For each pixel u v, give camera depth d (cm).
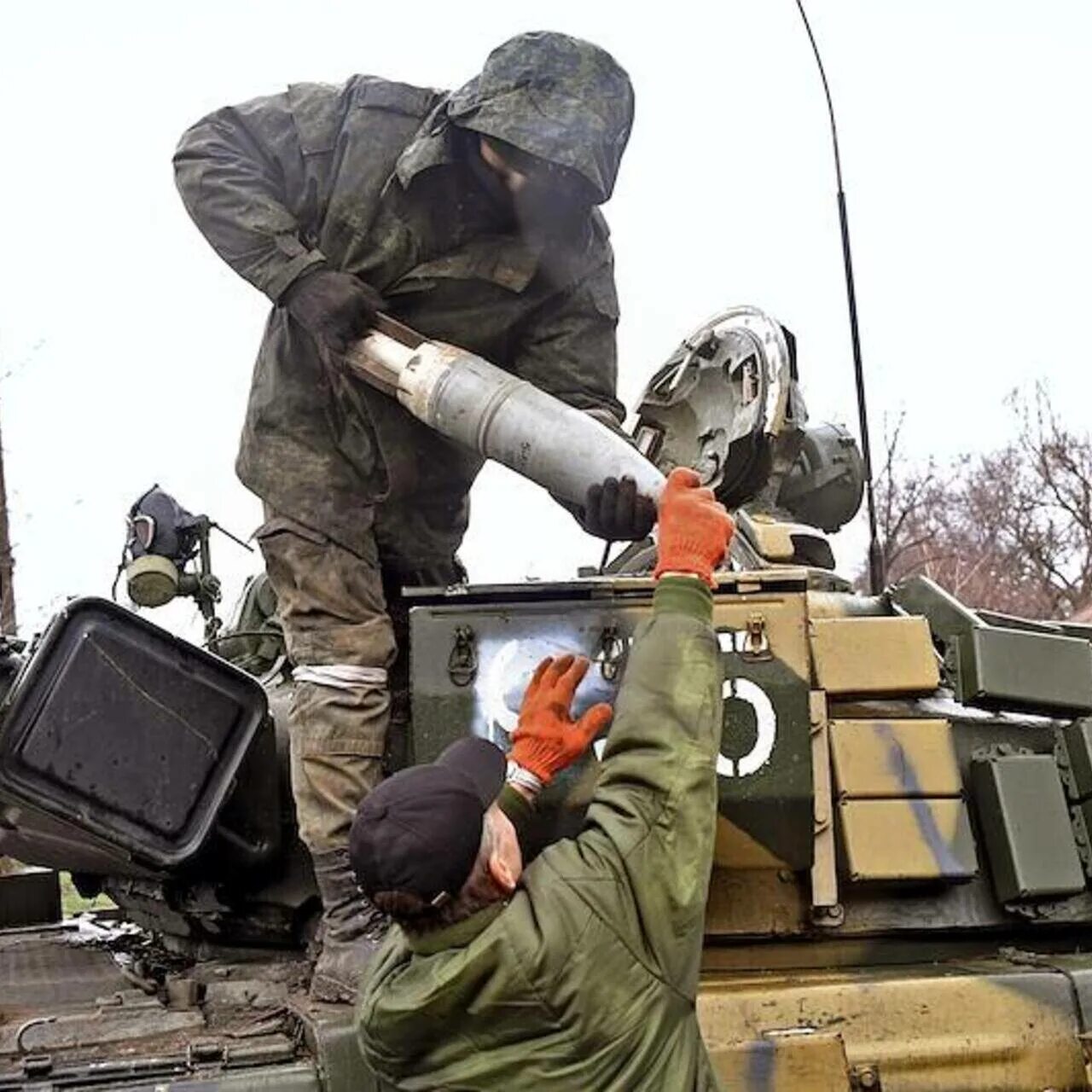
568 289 584
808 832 521
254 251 539
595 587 523
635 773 375
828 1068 473
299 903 620
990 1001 505
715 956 554
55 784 555
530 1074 354
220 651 808
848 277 880
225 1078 456
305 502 560
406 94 564
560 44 523
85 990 582
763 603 521
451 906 357
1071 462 2656
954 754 570
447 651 524
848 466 839
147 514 767
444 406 530
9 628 1370
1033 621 701
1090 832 593
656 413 742
